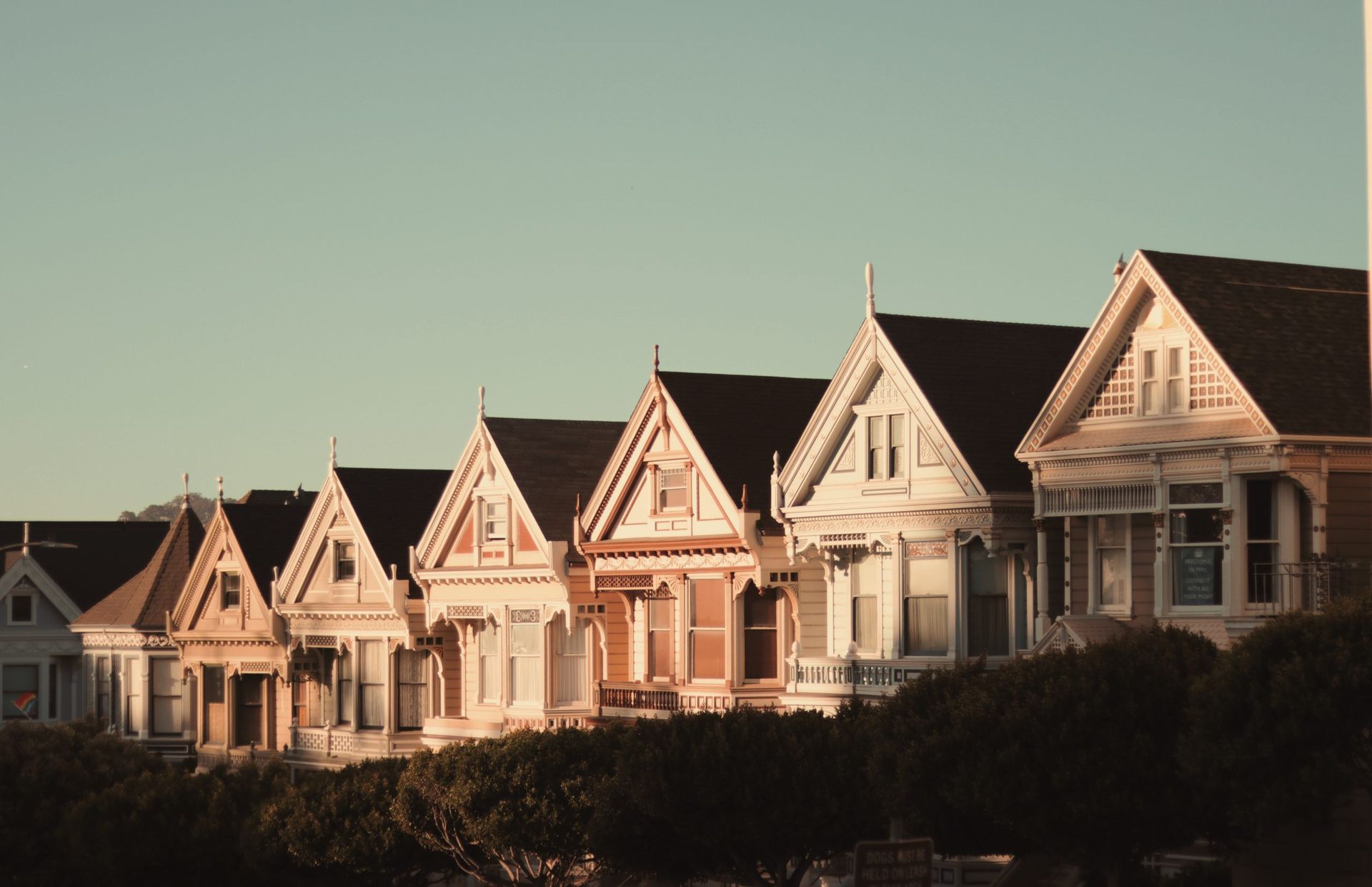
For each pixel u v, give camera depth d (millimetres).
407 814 55625
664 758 46906
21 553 97938
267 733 84500
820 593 60000
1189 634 42500
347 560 79375
